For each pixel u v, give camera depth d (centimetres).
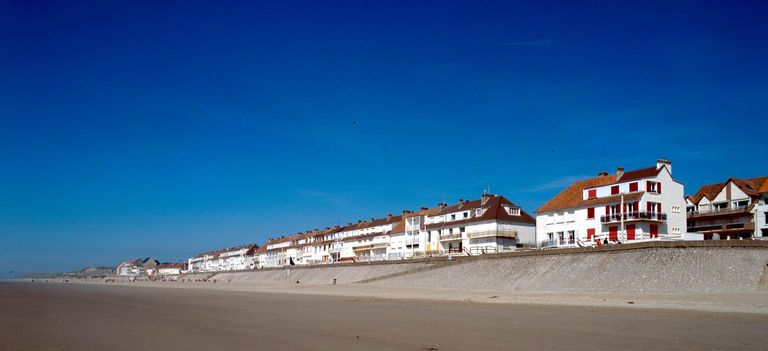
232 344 2464
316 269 11575
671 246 5381
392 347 2314
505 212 10438
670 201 8138
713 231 8419
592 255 6031
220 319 3547
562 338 2486
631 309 3778
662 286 4984
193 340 2602
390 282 8119
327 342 2469
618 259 5691
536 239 9544
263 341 2531
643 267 5356
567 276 5859
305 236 18875
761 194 8000
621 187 8275
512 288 6153
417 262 8525
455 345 2344
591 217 8438
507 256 7088
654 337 2470
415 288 7181
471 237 10600
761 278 4659
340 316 3628
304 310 4166
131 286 12850
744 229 8069
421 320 3312
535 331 2727
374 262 9669
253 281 13575
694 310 3622
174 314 3994
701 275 4938
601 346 2259
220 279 16400
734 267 4900
